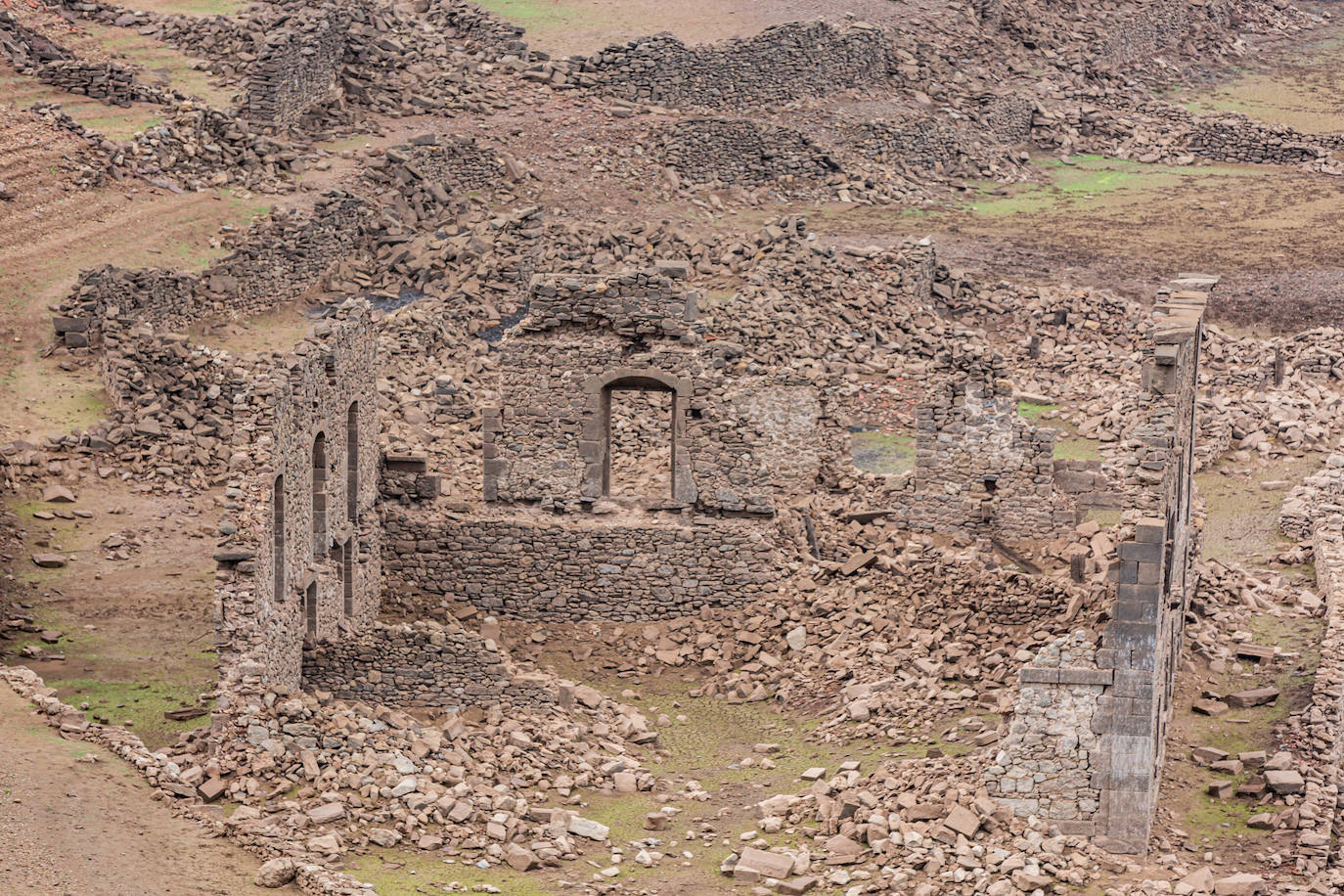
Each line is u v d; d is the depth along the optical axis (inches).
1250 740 1857.8
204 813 1551.4
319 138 3464.6
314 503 1914.4
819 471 2322.8
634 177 3590.1
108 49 3599.9
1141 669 1610.5
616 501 2155.5
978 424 2251.5
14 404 2438.5
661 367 2130.9
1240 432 2807.6
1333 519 2406.5
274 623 1754.4
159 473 2317.9
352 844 1560.0
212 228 3019.2
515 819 1620.3
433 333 2812.5
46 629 1966.0
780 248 3075.8
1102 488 2258.9
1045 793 1631.4
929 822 1628.9
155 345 2416.3
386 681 1872.5
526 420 2156.7
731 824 1679.4
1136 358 3036.4
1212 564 2235.5
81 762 1587.1
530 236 3117.6
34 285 2723.9
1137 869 1606.8
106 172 3073.3
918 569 2079.2
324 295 3038.9
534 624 2133.4
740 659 2055.9
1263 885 1584.6
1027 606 1978.3
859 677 1932.8
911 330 3014.3
